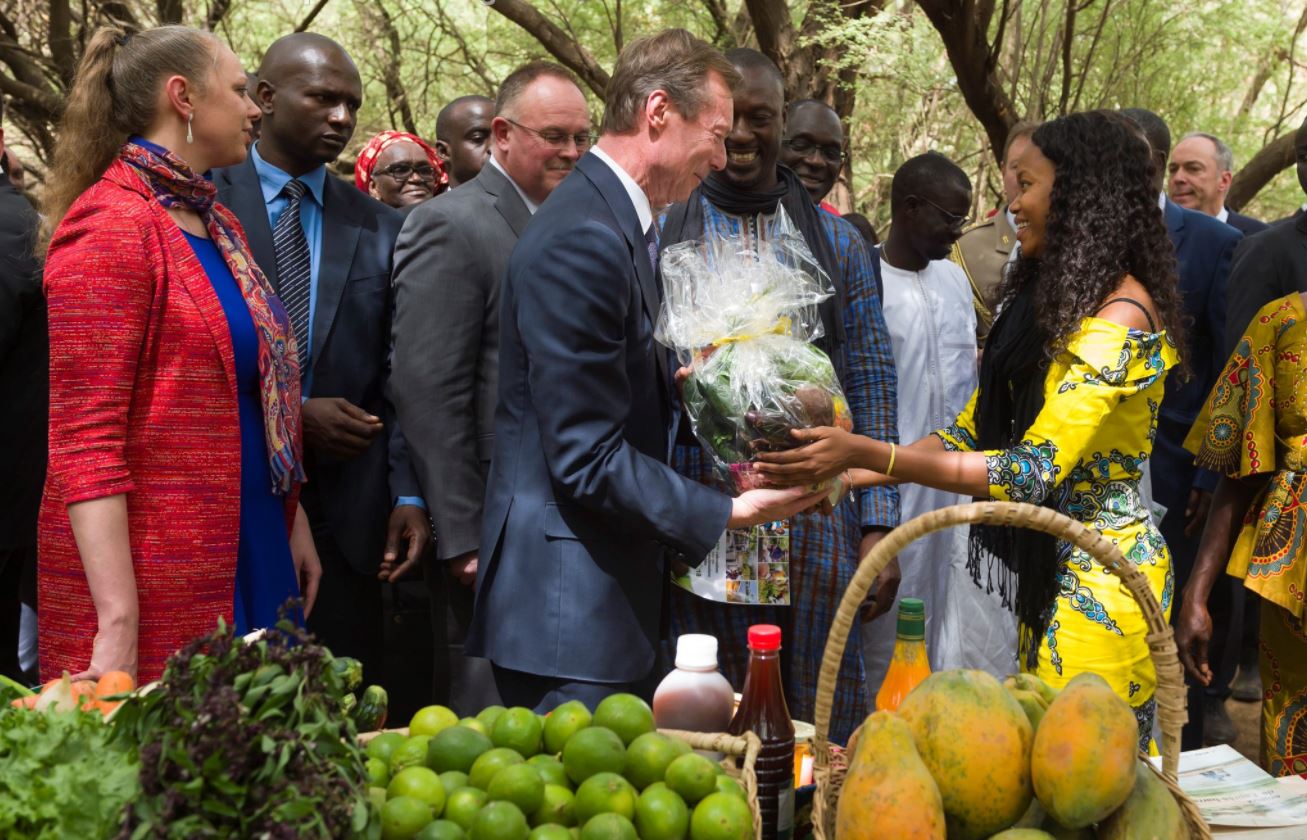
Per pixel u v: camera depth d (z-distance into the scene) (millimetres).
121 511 2400
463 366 3174
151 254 2451
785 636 3033
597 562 2420
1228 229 4652
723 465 2520
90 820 1401
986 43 7105
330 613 3402
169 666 1457
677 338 2484
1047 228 2656
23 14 8875
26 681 3373
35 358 3328
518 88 3307
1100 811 1562
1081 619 2607
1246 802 2008
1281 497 2873
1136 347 2527
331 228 3434
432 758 1701
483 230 3223
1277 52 10797
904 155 10406
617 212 2449
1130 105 9984
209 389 2514
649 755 1663
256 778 1356
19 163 4078
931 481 2523
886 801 1549
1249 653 5555
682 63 2461
